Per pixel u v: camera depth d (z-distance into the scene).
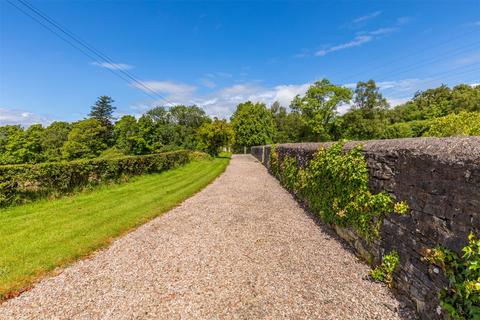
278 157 14.21
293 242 5.09
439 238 2.64
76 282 3.69
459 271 2.36
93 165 10.54
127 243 5.11
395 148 3.56
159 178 14.08
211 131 32.81
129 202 8.33
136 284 3.62
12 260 4.29
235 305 3.13
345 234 5.10
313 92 42.88
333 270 3.95
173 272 3.94
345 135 43.44
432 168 2.79
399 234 3.37
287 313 2.97
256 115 51.91
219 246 4.92
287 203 8.45
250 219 6.67
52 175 8.84
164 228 5.99
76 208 7.58
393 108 54.22
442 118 7.47
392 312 2.96
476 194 2.20
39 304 3.21
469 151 2.37
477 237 2.17
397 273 3.36
